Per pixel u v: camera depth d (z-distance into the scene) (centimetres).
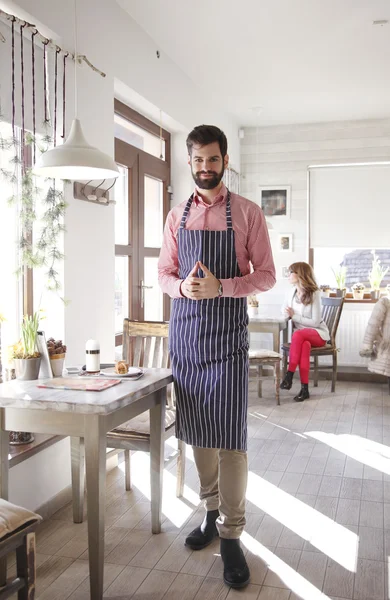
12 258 297
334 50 449
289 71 495
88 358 263
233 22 399
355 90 546
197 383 242
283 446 406
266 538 268
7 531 175
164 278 254
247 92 551
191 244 242
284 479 342
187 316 243
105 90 356
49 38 303
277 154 671
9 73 274
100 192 347
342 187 656
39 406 213
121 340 438
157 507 267
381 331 559
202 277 239
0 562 214
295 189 667
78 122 242
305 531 275
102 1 350
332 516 291
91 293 342
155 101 436
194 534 258
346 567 242
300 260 668
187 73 500
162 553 252
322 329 568
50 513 292
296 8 377
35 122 295
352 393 581
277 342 554
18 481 268
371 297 654
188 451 393
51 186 305
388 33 417
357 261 669
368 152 645
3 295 297
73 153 228
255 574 236
